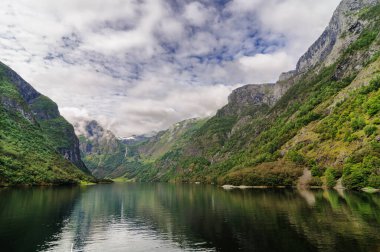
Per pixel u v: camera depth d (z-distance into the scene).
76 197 154.00
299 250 48.66
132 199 149.25
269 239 56.28
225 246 53.47
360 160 156.62
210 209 101.56
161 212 99.69
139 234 66.00
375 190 136.62
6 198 132.62
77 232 68.44
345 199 108.88
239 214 87.06
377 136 160.25
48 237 62.97
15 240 59.94
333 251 47.25
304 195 134.62
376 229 60.06
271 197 132.50
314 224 67.19
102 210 105.75
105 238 62.81
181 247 54.31
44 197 145.38
